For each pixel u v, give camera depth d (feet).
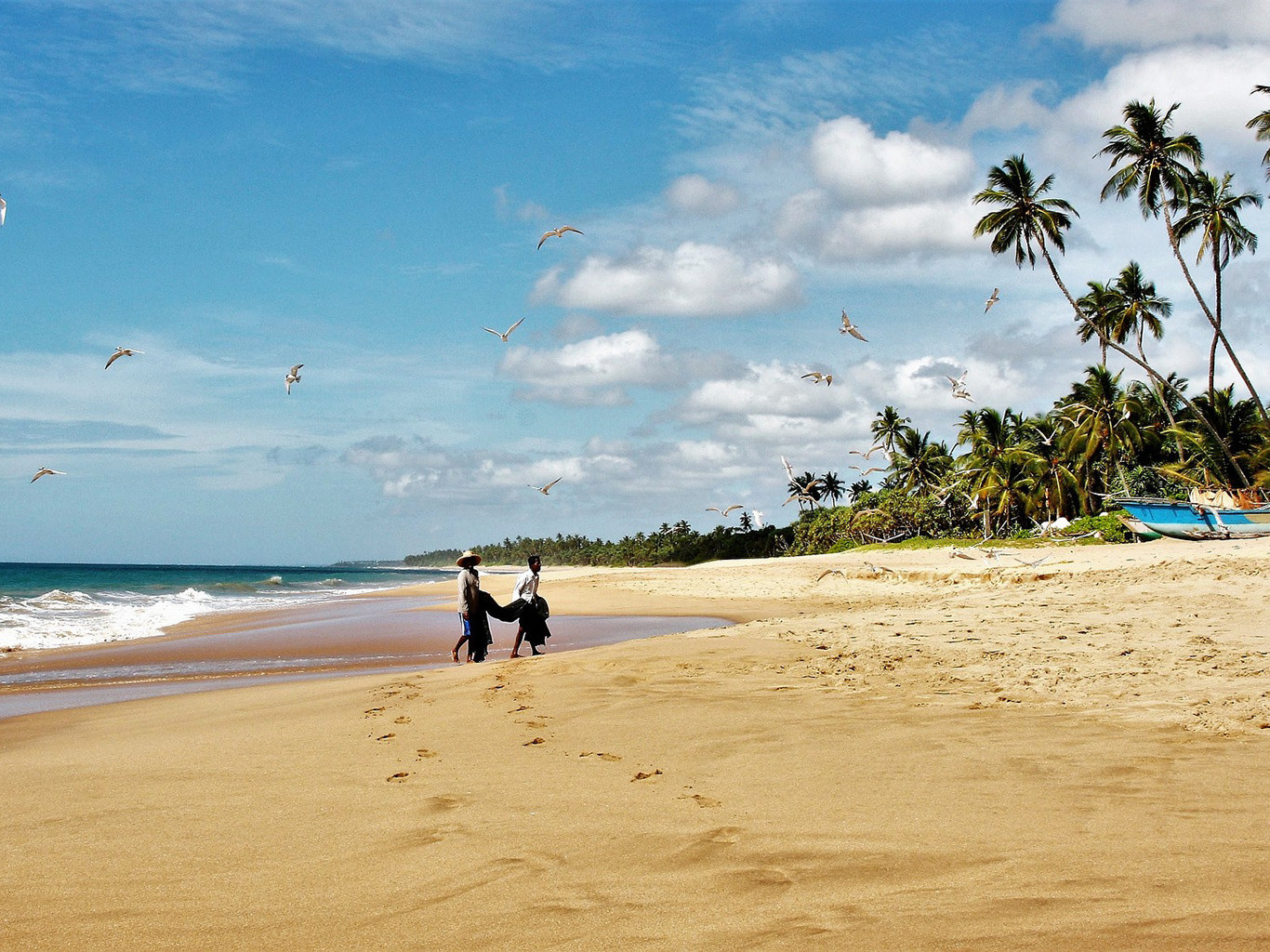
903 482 281.13
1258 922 11.39
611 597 121.60
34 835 17.74
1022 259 153.38
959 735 23.06
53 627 90.53
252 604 143.02
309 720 30.55
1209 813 16.25
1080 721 24.16
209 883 14.69
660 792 19.21
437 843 16.40
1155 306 179.01
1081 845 14.79
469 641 51.80
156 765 23.99
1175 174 146.92
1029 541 159.84
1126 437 183.42
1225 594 47.06
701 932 12.14
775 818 17.03
